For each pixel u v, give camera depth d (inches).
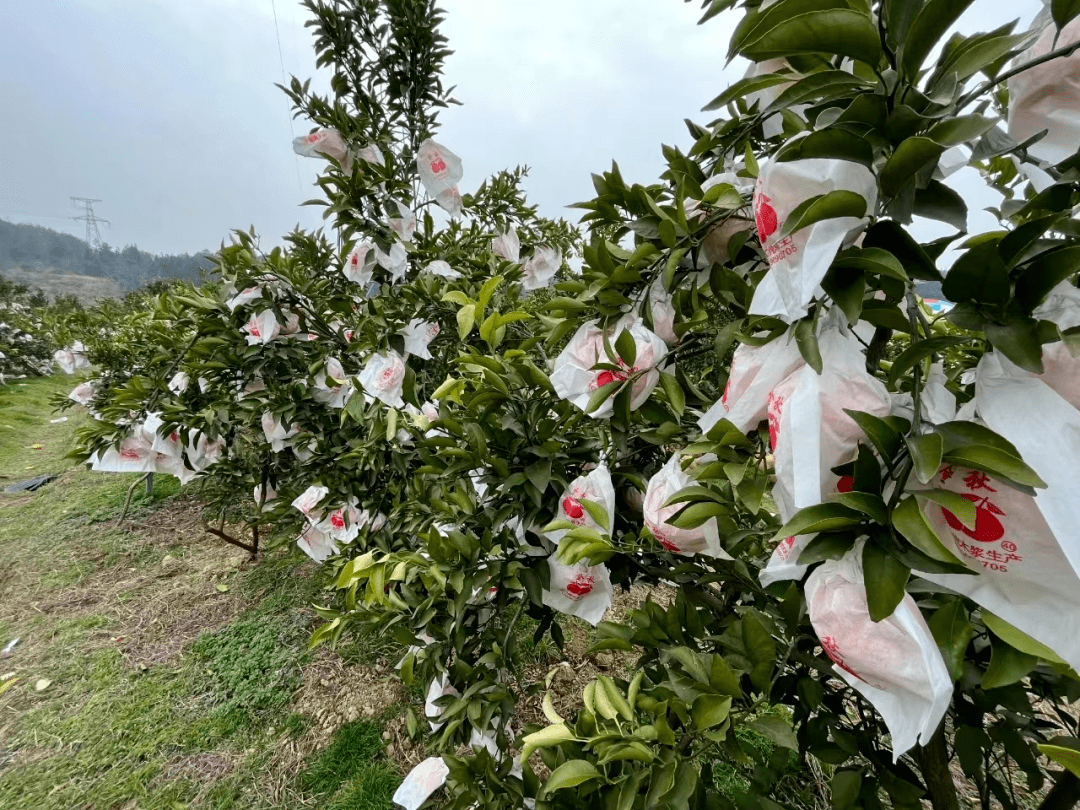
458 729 46.4
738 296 32.4
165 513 174.7
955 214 19.2
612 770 29.3
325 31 101.3
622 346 32.3
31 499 191.9
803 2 18.8
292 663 102.6
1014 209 32.0
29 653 107.7
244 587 130.2
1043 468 17.5
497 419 45.1
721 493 30.3
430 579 42.9
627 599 114.7
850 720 40.9
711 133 36.0
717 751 36.5
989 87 18.2
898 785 30.8
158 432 93.0
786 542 23.6
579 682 94.5
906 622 18.8
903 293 21.7
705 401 38.8
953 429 18.9
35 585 132.2
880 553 18.9
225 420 91.4
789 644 30.0
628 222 36.3
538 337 49.4
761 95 33.1
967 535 19.5
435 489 51.9
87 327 227.8
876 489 19.6
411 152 109.5
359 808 73.0
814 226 19.4
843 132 18.4
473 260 93.8
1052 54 17.5
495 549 43.6
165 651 107.7
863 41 17.8
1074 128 21.0
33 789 78.2
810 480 20.3
